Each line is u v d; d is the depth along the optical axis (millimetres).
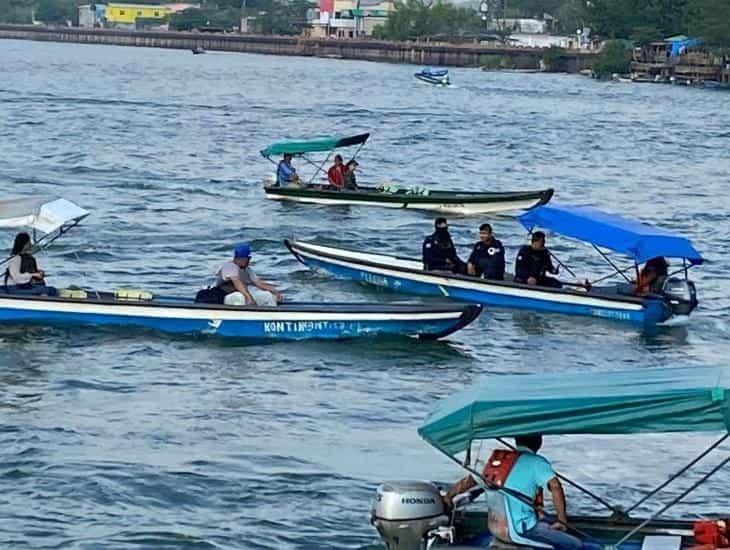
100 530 18562
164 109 96500
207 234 43250
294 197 50000
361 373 26781
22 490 19812
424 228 45781
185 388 25359
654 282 32594
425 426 15664
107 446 21859
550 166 70500
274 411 24125
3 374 25781
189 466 20969
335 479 20641
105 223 44469
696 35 176000
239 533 18594
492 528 15836
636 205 55969
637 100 132500
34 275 29234
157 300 28922
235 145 73375
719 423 14883
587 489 20359
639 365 28547
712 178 67438
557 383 16094
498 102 121250
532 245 33062
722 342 30953
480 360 28234
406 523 15977
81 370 26188
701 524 15898
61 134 75000
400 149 75625
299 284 35156
